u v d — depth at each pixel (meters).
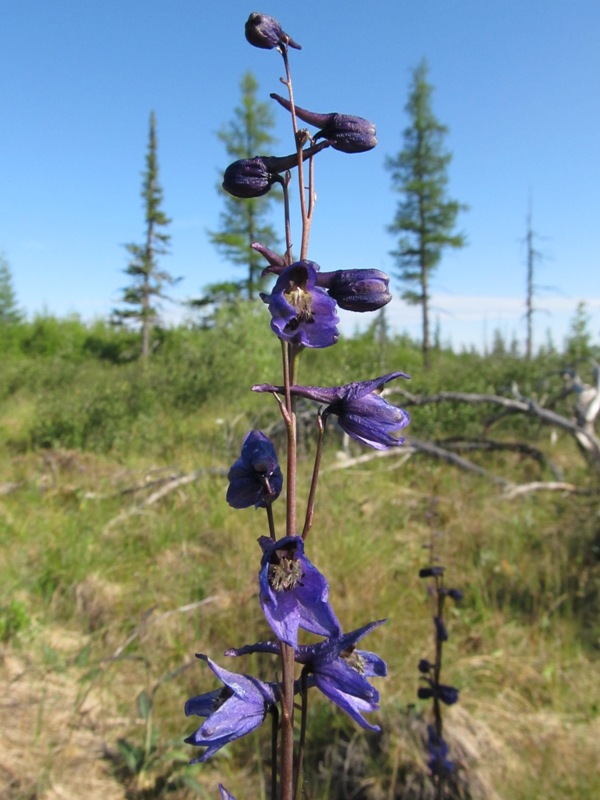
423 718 0.39
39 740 0.39
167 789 0.37
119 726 0.41
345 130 0.18
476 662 0.46
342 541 0.61
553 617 0.53
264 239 3.33
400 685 0.43
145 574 0.57
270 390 0.16
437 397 1.00
